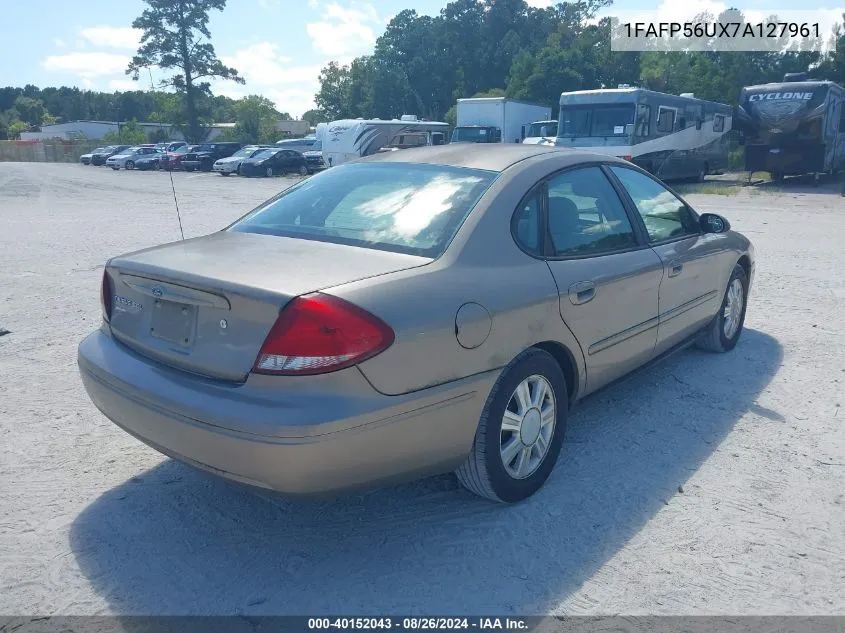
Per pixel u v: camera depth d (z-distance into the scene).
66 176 37.62
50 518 3.36
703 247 4.98
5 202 21.28
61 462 3.91
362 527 3.32
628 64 53.69
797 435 4.27
